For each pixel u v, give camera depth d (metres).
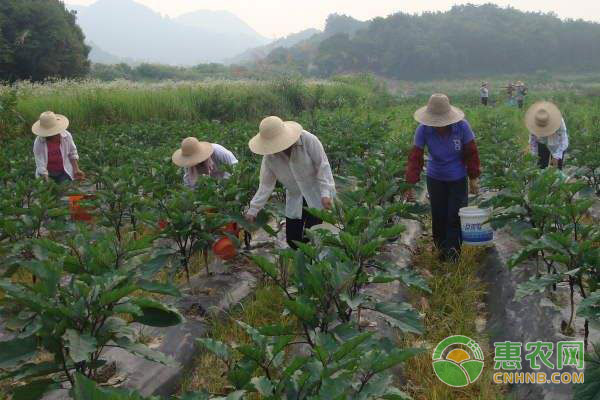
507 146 11.35
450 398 3.95
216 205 6.01
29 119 17.44
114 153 11.41
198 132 13.71
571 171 9.06
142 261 4.29
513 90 35.09
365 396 2.83
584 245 4.00
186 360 4.57
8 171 10.88
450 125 6.15
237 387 3.09
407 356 2.86
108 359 4.40
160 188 7.38
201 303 5.39
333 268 3.82
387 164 7.57
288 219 6.00
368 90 35.44
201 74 74.06
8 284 3.23
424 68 140.25
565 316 4.51
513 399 3.90
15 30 44.56
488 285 5.83
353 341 2.91
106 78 61.12
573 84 80.50
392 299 5.35
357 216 4.88
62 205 7.93
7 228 5.84
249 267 6.38
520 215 5.59
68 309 3.14
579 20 152.38
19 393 3.25
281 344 3.09
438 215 6.54
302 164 5.62
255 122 21.50
